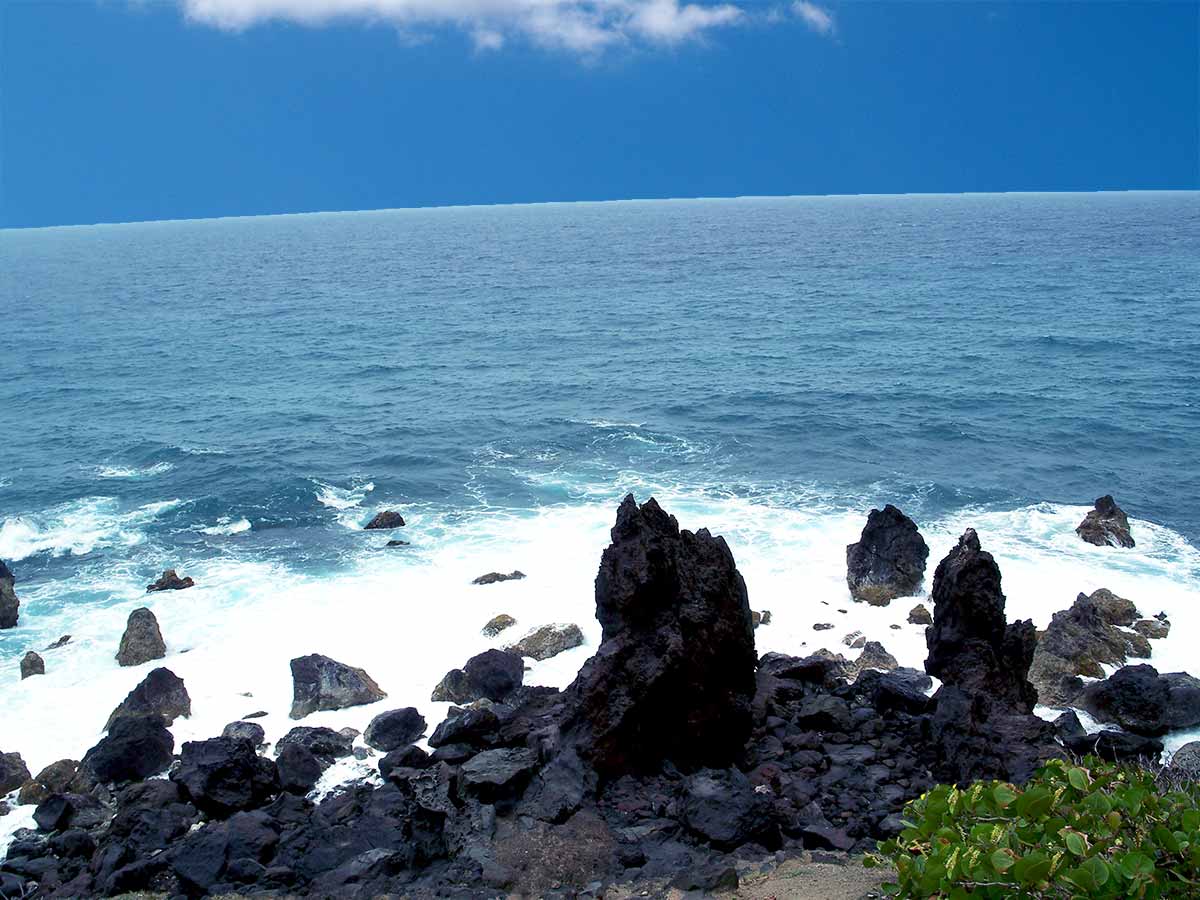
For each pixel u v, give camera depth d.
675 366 85.62
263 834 22.69
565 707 25.06
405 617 36.19
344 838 22.52
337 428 66.69
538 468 55.50
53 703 31.34
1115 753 23.44
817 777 23.89
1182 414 63.72
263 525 47.59
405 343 104.19
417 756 26.38
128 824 23.98
